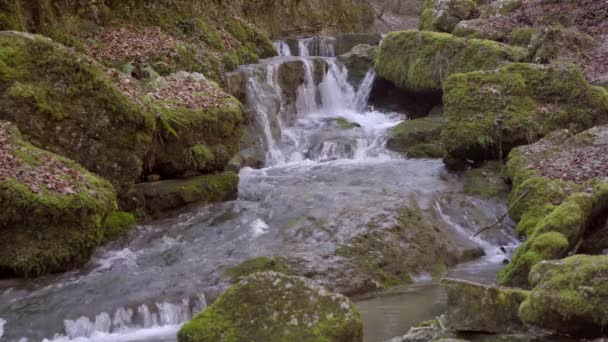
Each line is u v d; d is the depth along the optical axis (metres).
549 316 5.77
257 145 14.95
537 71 13.90
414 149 14.98
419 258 9.97
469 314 6.27
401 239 10.13
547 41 16.50
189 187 11.74
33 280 9.03
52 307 8.16
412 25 28.11
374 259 9.59
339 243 9.77
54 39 14.12
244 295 5.51
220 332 5.37
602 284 5.68
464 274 9.72
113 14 16.39
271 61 18.41
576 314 5.64
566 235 8.65
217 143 12.70
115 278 8.95
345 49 22.02
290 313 5.42
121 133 10.92
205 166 12.38
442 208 11.67
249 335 5.35
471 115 13.38
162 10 17.45
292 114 17.77
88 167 10.62
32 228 9.09
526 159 12.17
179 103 12.50
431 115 17.45
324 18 24.97
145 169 11.89
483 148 13.09
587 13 18.81
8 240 9.04
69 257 9.30
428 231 10.54
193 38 17.45
